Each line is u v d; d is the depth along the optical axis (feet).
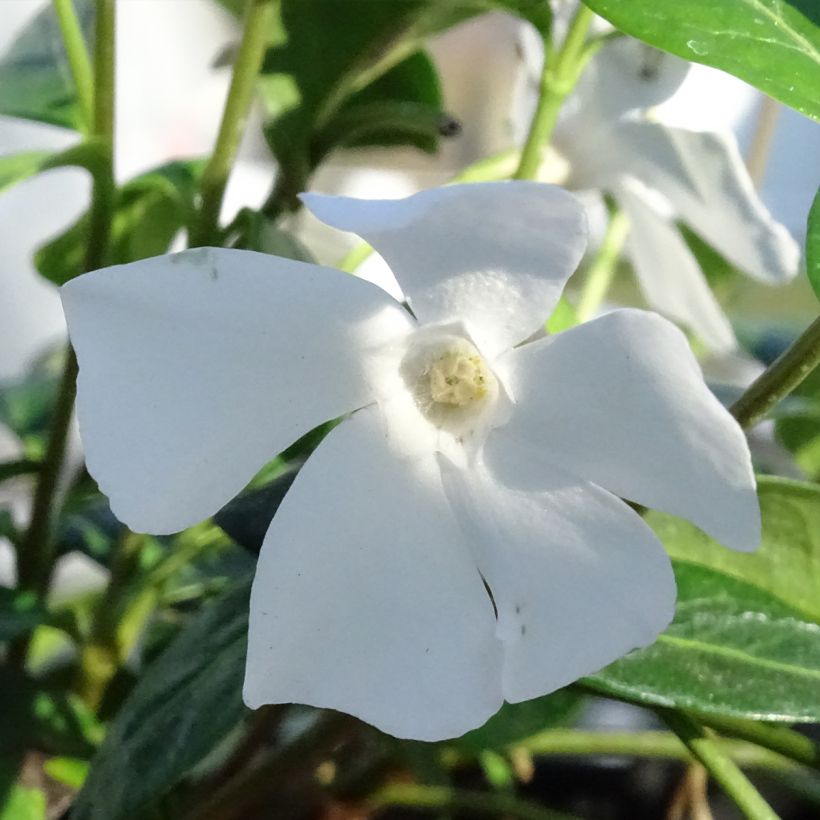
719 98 0.19
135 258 0.20
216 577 0.20
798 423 0.19
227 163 0.16
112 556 0.21
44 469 0.18
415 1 0.17
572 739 0.21
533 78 0.20
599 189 0.20
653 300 0.21
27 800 0.16
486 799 0.21
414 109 0.19
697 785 0.21
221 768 0.20
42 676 0.21
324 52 0.18
